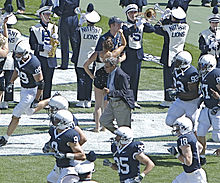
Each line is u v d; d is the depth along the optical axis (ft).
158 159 122.42
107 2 303.27
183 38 160.97
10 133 124.88
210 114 117.50
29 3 286.25
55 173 94.38
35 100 124.06
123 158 90.94
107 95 124.16
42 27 152.46
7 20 143.74
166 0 307.99
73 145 91.45
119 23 132.87
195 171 96.02
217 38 153.48
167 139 135.74
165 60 160.86
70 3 181.98
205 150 126.72
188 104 120.47
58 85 182.19
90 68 157.99
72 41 186.60
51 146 92.89
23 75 123.13
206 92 117.19
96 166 117.08
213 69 116.98
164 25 160.15
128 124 124.06
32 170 114.01
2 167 115.03
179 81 119.24
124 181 91.61
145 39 247.70
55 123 91.76
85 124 145.07
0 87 149.48
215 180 111.96
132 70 156.46
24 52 122.11
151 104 166.40
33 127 141.59
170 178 112.16
